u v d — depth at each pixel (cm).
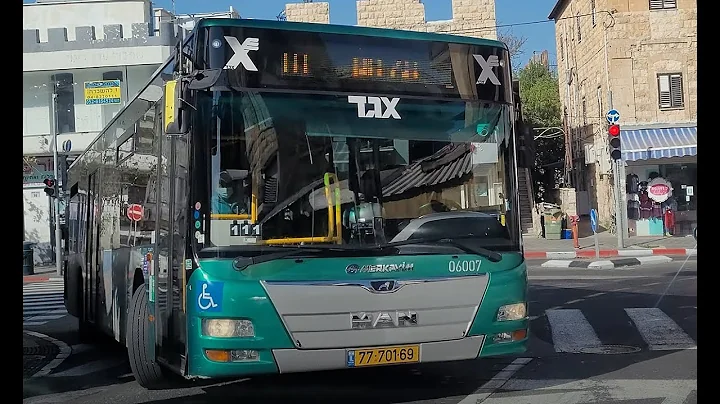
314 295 584
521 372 818
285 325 577
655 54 2777
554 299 1359
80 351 1126
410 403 691
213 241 582
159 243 698
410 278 611
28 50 3428
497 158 676
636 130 2766
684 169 2750
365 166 625
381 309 600
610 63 2808
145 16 3841
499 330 645
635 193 2781
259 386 770
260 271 579
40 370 958
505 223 667
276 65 613
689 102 2758
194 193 588
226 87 597
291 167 605
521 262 669
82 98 3516
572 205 3086
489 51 689
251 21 611
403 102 647
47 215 3381
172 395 760
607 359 868
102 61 3419
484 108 678
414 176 637
